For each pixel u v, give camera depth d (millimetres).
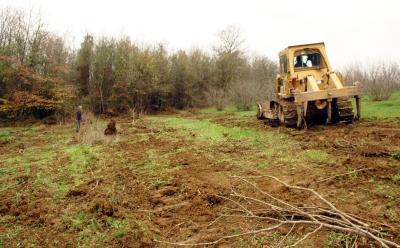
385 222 5445
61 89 25250
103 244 5855
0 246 5992
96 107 28391
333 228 4844
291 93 14086
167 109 31125
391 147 9516
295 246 5066
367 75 24516
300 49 14312
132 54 29641
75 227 6492
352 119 13852
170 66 32750
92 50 28656
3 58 23359
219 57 35875
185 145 12805
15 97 23609
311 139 11453
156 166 10078
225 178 8438
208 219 6359
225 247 5359
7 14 25672
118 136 16094
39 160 12203
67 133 19109
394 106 18719
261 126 15734
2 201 8078
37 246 5938
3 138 18062
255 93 27797
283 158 9547
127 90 29141
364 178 7336
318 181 7395
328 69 14219
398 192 6477
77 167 10594
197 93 33969
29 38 25562
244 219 6152
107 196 7730
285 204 5777
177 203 7230
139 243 5715
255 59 39125
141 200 7523
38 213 7234
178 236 5887
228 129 15500
